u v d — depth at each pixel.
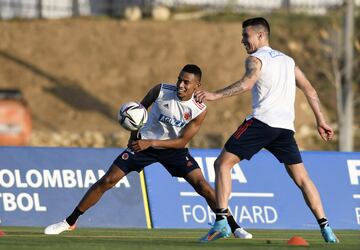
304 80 35.34
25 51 123.00
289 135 34.56
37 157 46.53
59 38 124.44
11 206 45.78
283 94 34.25
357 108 110.38
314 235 42.69
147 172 47.12
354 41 92.44
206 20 128.75
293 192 48.25
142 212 46.69
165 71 119.44
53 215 45.97
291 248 32.69
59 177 46.47
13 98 102.62
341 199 48.59
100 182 37.47
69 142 103.75
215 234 34.53
